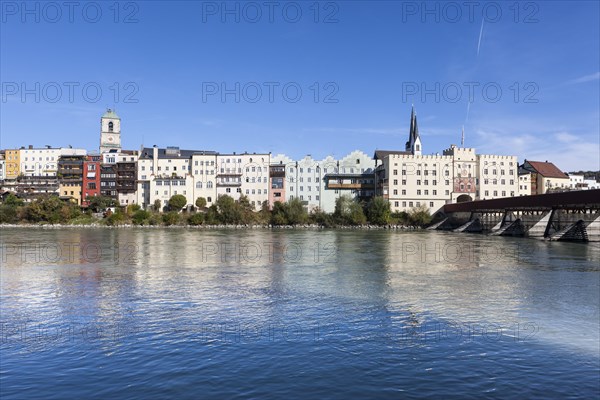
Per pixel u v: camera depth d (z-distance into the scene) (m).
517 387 17.33
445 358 20.25
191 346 21.94
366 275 43.75
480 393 16.83
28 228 151.75
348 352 21.02
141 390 17.09
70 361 20.05
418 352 21.02
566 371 18.84
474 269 47.66
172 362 19.84
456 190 161.50
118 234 114.50
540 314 28.00
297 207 159.25
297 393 16.83
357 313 28.34
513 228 107.75
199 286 38.06
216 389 17.16
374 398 16.45
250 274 44.69
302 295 34.12
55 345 22.25
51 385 17.56
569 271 45.88
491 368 19.14
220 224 159.50
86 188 186.75
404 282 39.69
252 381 17.86
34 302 32.06
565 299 32.31
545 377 18.25
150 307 30.28
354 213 153.38
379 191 167.62
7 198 183.12
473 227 130.12
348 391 17.00
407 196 160.62
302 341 22.64
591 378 18.17
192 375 18.44
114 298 33.31
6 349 21.69
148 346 22.00
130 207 171.12
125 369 19.11
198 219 159.88
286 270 47.50
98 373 18.69
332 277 42.66
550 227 92.19
